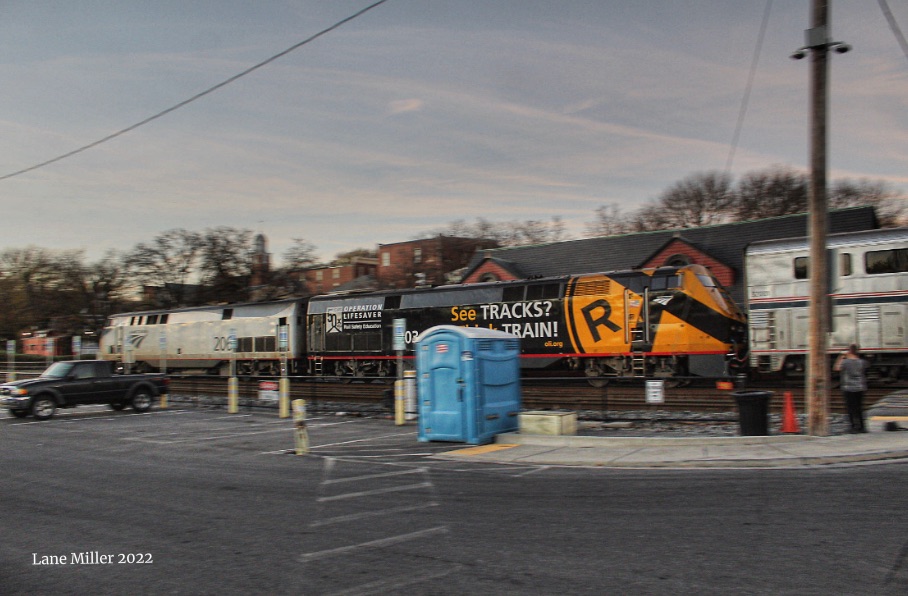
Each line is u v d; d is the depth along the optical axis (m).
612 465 12.58
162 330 45.94
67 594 6.68
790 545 7.38
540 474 11.96
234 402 25.25
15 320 74.81
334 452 15.29
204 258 73.94
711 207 69.88
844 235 25.08
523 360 29.33
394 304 33.84
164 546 8.18
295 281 80.00
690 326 25.53
